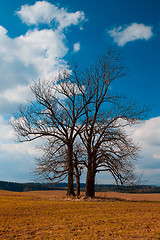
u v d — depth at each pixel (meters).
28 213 16.08
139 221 11.96
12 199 25.92
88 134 28.31
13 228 11.95
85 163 27.80
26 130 29.36
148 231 9.74
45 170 27.36
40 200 24.97
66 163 27.47
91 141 28.61
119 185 27.50
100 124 26.95
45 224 12.45
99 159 27.52
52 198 27.05
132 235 9.22
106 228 10.73
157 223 11.32
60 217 14.12
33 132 29.55
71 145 29.41
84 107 30.31
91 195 27.25
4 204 20.75
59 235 10.12
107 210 16.19
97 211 15.80
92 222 12.23
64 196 27.98
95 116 29.20
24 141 29.72
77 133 29.23
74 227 11.32
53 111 30.25
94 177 27.84
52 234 10.40
